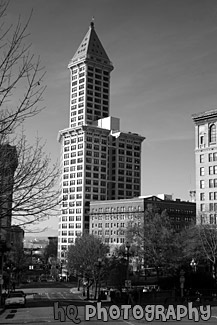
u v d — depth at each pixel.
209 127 115.12
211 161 113.50
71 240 176.00
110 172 189.50
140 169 195.88
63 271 164.62
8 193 11.96
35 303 55.47
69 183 183.62
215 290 57.94
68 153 186.62
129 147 193.88
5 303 46.31
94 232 160.25
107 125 192.25
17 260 100.44
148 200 143.75
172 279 59.62
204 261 77.62
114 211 154.25
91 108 197.25
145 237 63.84
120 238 150.25
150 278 78.44
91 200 179.25
